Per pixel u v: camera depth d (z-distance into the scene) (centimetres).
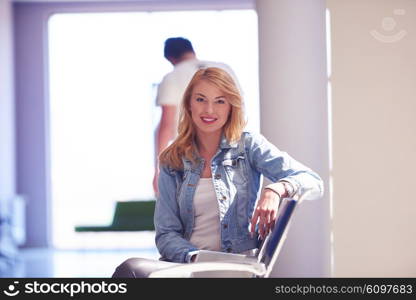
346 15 427
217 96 305
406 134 424
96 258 949
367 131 424
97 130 1139
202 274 274
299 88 464
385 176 424
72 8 1104
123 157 1138
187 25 1116
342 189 425
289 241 457
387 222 423
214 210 305
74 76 1137
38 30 1104
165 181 315
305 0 464
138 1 1096
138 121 1136
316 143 462
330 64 427
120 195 1138
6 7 1059
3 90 1032
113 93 1138
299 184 282
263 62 474
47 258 955
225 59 1105
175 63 598
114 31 1133
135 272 279
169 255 297
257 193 313
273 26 468
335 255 424
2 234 891
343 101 426
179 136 314
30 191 1102
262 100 476
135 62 1132
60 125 1134
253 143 311
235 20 1106
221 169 307
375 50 425
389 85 425
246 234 305
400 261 422
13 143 1081
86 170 1138
